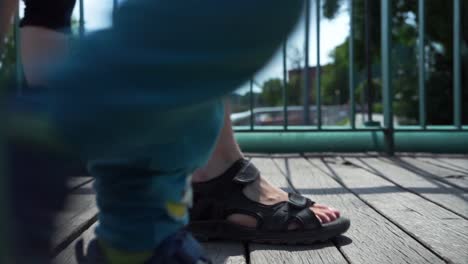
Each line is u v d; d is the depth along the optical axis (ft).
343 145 10.34
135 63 1.15
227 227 4.14
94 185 1.98
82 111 1.19
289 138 10.32
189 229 4.18
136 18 1.15
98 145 1.26
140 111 1.20
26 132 1.20
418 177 7.63
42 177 1.25
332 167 8.75
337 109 45.83
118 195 1.89
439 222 4.87
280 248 4.09
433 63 41.81
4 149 1.20
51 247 1.37
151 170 1.81
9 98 1.20
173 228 2.03
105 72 1.17
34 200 1.27
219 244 4.19
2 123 1.18
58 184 1.29
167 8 1.12
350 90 10.96
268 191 4.28
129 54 1.15
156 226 1.95
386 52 10.56
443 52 41.19
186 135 1.70
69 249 2.60
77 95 1.18
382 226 4.75
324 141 10.34
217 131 1.87
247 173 4.24
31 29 2.22
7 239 1.26
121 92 1.17
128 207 1.91
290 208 4.16
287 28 1.12
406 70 43.62
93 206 4.78
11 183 1.23
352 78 11.03
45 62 1.38
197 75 1.15
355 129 10.46
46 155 1.24
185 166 1.85
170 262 2.01
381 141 10.36
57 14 2.30
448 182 7.14
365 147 10.36
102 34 1.20
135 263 2.00
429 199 5.95
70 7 2.39
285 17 1.10
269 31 1.11
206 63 1.13
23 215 1.26
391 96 10.43
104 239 1.98
